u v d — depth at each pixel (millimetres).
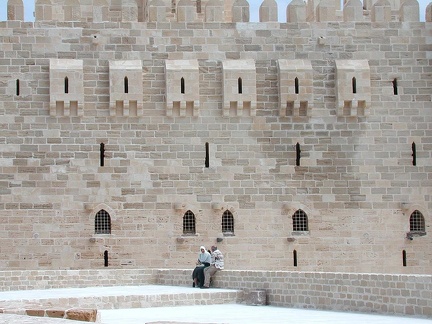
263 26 56531
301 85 55875
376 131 56312
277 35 56562
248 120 55781
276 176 55562
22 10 55219
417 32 57188
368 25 57031
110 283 50344
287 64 56062
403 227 55875
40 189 54094
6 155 54031
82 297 39719
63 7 58031
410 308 33000
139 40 55781
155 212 54719
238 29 56375
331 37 56812
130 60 55500
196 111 55438
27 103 54500
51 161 54312
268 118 55875
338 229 55562
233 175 55344
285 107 55750
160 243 54562
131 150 54906
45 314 26219
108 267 54062
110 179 54594
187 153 55250
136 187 54719
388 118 56500
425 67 57000
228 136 55531
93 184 54469
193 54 56031
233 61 56062
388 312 34094
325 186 55750
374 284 34875
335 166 55906
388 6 57375
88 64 55250
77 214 54188
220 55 56156
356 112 56281
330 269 55344
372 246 55625
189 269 50469
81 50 55375
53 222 54000
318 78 56406
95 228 54344
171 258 54562
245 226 55125
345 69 56094
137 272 50906
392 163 56188
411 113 56656
